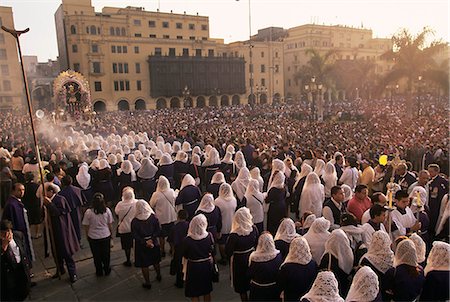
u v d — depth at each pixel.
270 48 70.38
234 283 5.26
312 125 25.62
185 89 58.78
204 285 5.16
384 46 80.88
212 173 10.62
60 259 6.52
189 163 10.95
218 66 64.06
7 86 52.12
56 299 5.75
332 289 3.35
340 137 18.22
